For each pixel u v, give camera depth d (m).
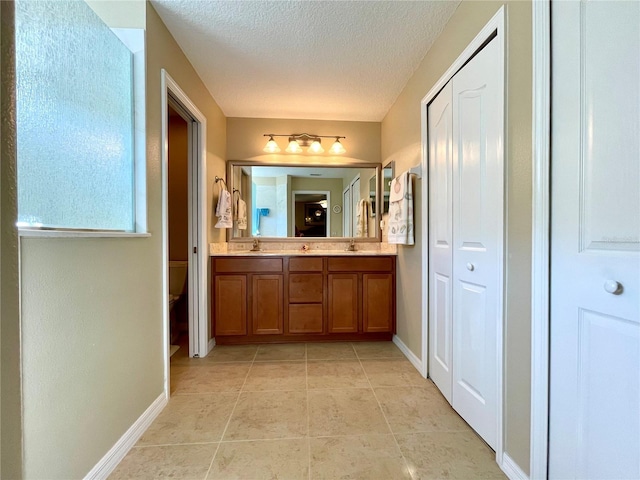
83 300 1.06
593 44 0.83
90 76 1.18
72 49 1.09
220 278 2.56
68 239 1.00
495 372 1.24
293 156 3.13
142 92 1.45
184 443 1.34
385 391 1.80
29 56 0.91
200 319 2.36
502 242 1.19
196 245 2.36
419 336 2.10
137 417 1.38
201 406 1.64
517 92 1.11
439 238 1.79
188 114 2.16
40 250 0.90
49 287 0.93
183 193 2.98
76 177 1.10
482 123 1.33
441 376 1.77
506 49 1.16
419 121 2.09
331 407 1.62
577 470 0.89
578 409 0.89
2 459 0.43
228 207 2.75
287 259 2.61
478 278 1.37
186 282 2.90
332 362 2.24
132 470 1.18
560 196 0.94
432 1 1.51
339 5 1.54
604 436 0.82
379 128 3.14
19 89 0.87
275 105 2.78
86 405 1.07
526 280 1.07
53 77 1.00
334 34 1.78
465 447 1.31
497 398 1.22
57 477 0.94
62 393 0.97
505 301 1.18
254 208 3.10
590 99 0.85
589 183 0.85
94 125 1.20
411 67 2.14
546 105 0.98
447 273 1.67
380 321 2.65
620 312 0.77
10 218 0.44
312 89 2.46
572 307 0.91
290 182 3.16
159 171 1.61
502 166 1.18
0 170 0.43
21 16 0.88
